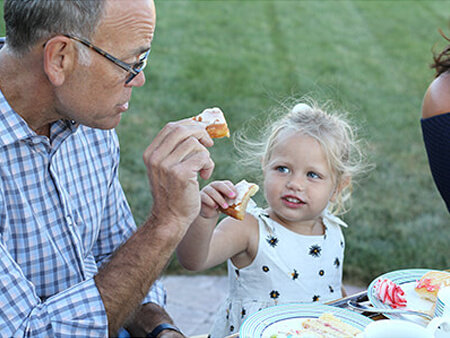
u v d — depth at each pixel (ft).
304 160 6.38
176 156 4.68
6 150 5.02
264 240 6.47
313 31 34.50
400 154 18.60
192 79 24.52
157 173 4.71
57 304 4.43
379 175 16.90
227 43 30.53
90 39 4.52
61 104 4.92
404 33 35.50
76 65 4.62
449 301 4.41
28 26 4.49
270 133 6.96
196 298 10.95
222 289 11.34
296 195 6.35
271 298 6.49
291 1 40.98
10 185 5.07
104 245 6.40
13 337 4.30
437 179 6.75
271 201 6.51
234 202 5.48
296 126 6.57
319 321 4.58
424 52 31.78
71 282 5.51
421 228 13.97
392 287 5.04
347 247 12.82
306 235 6.66
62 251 5.43
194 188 4.72
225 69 26.27
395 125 21.15
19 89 4.89
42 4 4.39
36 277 5.33
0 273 4.39
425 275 5.31
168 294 11.02
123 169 15.80
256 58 28.45
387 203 15.21
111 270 4.63
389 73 28.02
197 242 5.74
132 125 19.17
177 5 37.01
